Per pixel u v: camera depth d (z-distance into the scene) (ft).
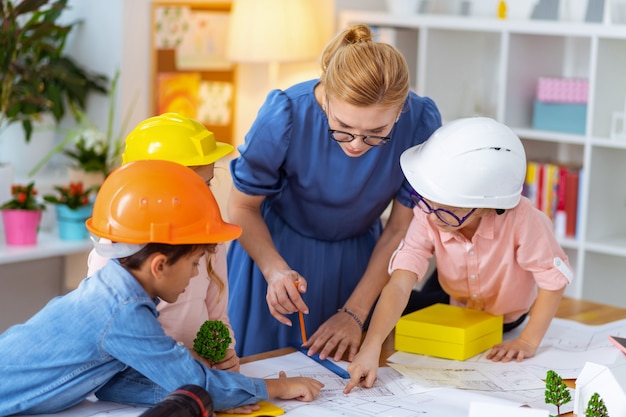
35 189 12.39
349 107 5.92
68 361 5.01
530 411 5.11
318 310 7.52
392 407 5.42
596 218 13.07
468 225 6.66
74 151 13.87
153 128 5.99
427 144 6.38
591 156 12.75
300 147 6.85
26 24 12.12
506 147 6.11
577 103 13.07
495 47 14.49
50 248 11.10
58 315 5.09
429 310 6.95
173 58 13.87
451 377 6.03
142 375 5.28
